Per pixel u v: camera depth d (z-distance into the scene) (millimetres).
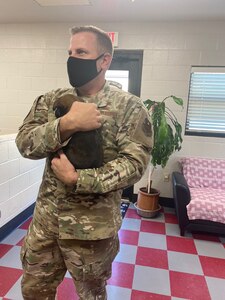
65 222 897
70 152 805
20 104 3740
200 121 3453
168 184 3549
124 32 3367
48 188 945
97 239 885
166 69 3359
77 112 772
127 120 873
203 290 1850
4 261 2059
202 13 2957
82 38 891
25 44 3594
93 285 1009
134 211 3307
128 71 3500
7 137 2318
